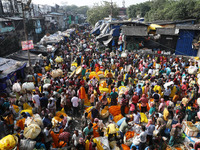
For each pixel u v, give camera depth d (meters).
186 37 22.38
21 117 8.45
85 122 7.94
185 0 33.72
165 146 7.34
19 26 30.05
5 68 13.02
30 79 13.27
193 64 18.33
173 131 7.61
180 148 7.74
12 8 32.25
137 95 10.47
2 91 11.37
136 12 65.56
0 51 23.78
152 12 46.56
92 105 11.02
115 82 15.15
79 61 20.19
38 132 6.69
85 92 11.76
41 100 9.36
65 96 9.98
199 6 30.67
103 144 7.37
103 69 17.48
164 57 20.50
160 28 23.95
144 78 14.21
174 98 10.42
